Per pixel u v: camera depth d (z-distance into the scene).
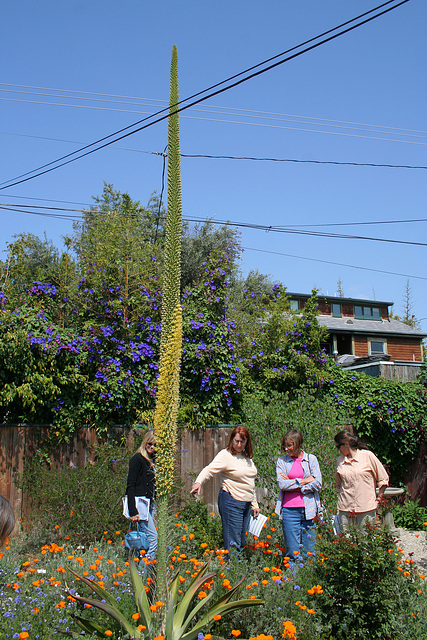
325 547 4.43
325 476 7.29
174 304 3.51
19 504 7.33
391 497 9.06
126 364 8.24
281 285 11.14
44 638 3.72
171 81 3.60
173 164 3.51
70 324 8.70
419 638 3.88
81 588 4.37
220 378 8.78
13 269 9.20
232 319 10.17
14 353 7.21
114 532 6.54
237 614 3.98
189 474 7.87
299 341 9.73
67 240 9.23
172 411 3.55
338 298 26.95
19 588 4.38
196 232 18.83
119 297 8.38
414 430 9.45
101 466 6.99
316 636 3.85
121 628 3.69
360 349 25.05
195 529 6.65
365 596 4.11
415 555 6.95
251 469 5.65
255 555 5.23
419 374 10.19
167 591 3.62
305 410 8.17
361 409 9.45
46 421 7.80
